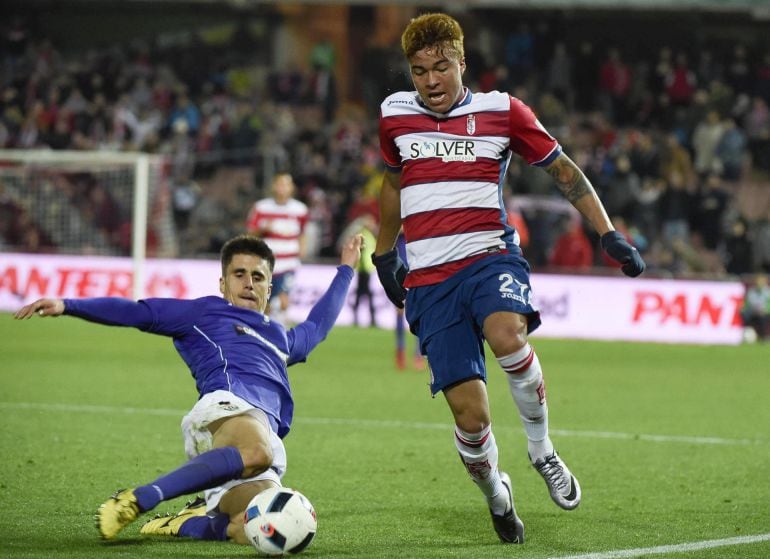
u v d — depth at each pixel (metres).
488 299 19.80
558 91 103.94
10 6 117.19
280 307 61.00
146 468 27.66
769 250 86.62
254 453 19.12
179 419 36.66
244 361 20.73
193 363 20.92
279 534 18.38
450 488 25.95
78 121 104.31
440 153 20.44
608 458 30.83
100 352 60.44
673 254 83.94
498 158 20.66
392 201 21.69
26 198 92.44
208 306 21.19
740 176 96.75
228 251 21.69
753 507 24.03
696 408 42.53
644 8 100.12
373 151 98.38
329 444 32.38
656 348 70.94
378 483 26.45
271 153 96.94
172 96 107.81
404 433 34.84
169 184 96.81
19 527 20.67
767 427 37.56
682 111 99.50
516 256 20.48
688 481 27.33
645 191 89.44
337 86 114.25
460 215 20.36
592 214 20.52
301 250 60.84
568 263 80.69
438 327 20.17
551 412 40.66
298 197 94.88
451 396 20.00
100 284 82.50
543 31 106.00
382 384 48.34
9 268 84.06
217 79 111.31
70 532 20.36
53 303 19.41
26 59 113.12
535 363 19.83
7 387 43.88
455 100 20.48
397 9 113.62
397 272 22.22
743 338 76.75
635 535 21.06
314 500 24.27
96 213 93.44
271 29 115.44
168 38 117.56
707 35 110.50
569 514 23.22
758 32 109.56
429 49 20.02
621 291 77.19
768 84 100.31
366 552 19.28
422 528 21.55
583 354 65.69
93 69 111.62
